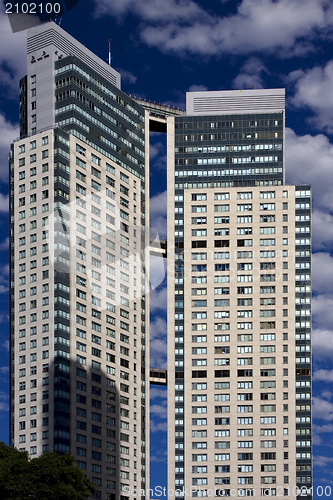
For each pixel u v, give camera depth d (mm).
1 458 154250
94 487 149375
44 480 143500
